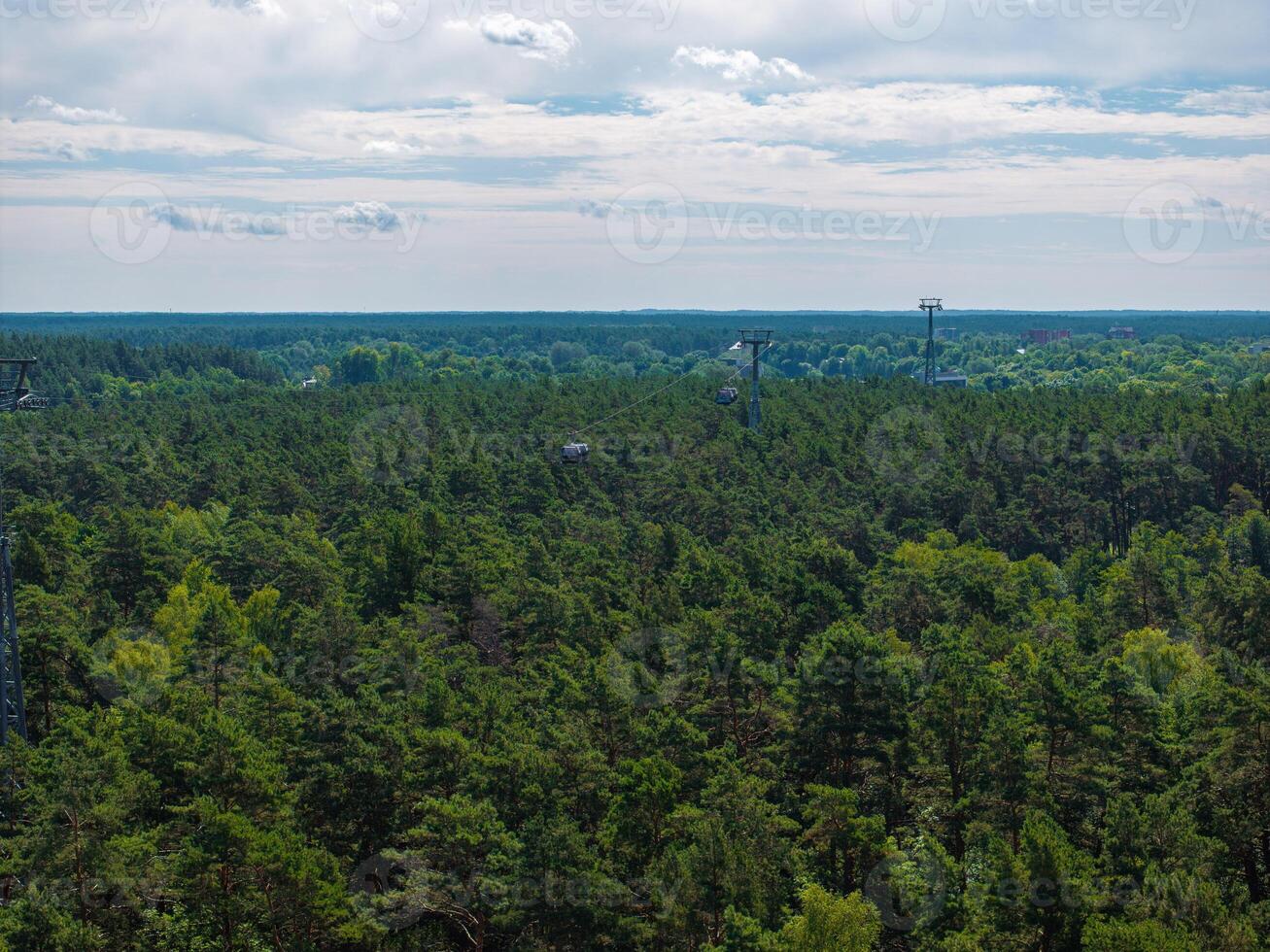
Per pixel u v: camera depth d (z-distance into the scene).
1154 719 53.88
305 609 72.88
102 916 43.53
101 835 43.47
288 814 45.97
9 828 46.56
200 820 45.12
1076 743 50.16
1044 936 40.19
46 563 78.00
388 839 49.47
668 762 49.34
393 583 77.19
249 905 41.84
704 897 42.72
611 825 46.56
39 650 61.84
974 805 49.69
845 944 39.94
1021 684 56.38
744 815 46.12
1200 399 154.88
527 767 48.28
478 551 82.56
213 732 46.94
